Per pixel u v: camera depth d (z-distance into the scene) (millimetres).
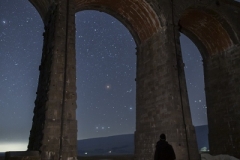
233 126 19656
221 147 20234
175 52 17094
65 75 12805
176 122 15039
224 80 21141
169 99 15922
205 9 19891
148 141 17031
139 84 19328
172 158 8508
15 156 10352
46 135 11383
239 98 19625
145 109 18062
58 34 13406
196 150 15086
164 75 16844
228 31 20672
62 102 12320
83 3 18016
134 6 18469
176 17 18203
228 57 21188
